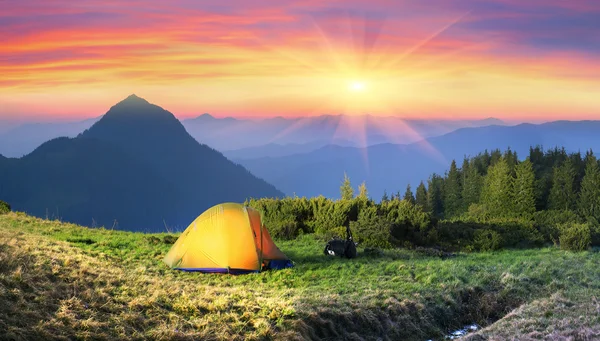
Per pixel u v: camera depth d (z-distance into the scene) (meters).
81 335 9.43
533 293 15.82
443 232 26.61
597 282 16.95
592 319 12.19
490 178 72.12
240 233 17.22
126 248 19.08
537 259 21.42
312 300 13.10
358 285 15.48
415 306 13.81
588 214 51.84
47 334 9.05
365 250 21.08
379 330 12.54
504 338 11.37
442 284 15.81
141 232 24.83
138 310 11.20
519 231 28.27
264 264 17.48
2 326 8.88
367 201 28.23
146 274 15.43
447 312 14.23
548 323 12.20
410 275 16.89
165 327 10.52
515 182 59.50
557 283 16.44
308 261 18.95
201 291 13.48
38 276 11.52
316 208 27.48
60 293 11.03
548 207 60.06
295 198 28.66
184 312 11.55
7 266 11.61
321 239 24.00
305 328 11.52
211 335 10.59
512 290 15.91
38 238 17.44
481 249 25.03
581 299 14.44
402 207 26.69
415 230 25.70
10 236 16.09
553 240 27.19
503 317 13.73
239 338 10.68
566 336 11.05
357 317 12.66
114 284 12.70
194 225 17.47
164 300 12.07
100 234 22.23
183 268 16.89
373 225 24.11
